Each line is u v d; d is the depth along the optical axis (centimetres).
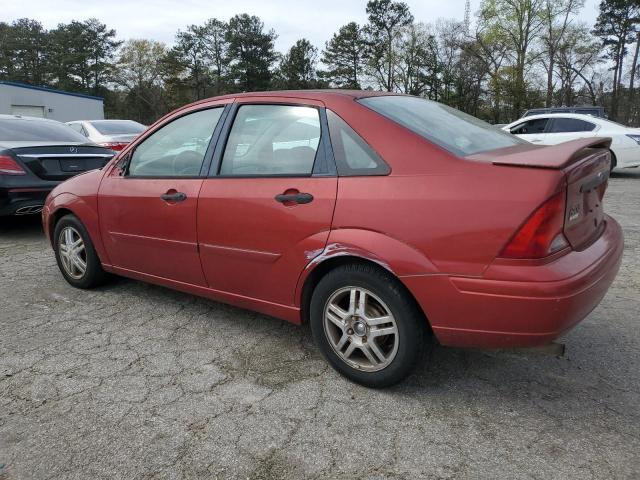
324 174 273
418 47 5444
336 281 270
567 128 1168
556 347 235
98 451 229
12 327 360
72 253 431
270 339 339
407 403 263
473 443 231
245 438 237
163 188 346
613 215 736
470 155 252
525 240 217
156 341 338
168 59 6656
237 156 316
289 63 6556
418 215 239
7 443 235
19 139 644
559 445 228
